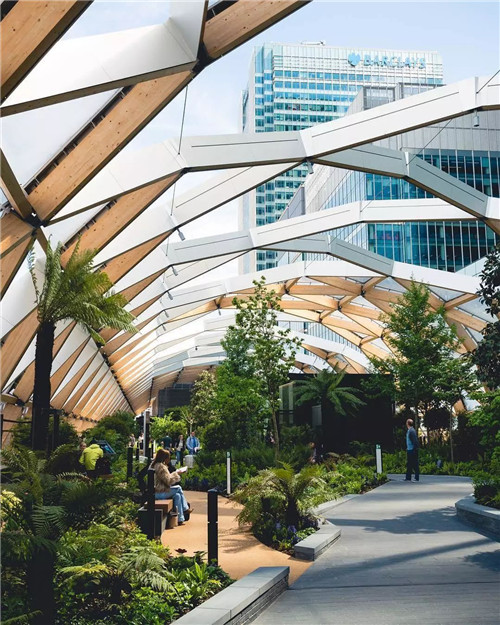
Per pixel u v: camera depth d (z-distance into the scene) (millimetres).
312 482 11633
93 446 19328
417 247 67625
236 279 40312
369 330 54031
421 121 18609
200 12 11172
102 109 13438
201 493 21234
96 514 6539
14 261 15344
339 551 10281
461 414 31172
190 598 6758
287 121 178375
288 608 6906
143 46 11289
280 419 35125
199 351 66125
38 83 9773
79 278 16281
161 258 27625
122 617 6078
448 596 7207
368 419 33656
